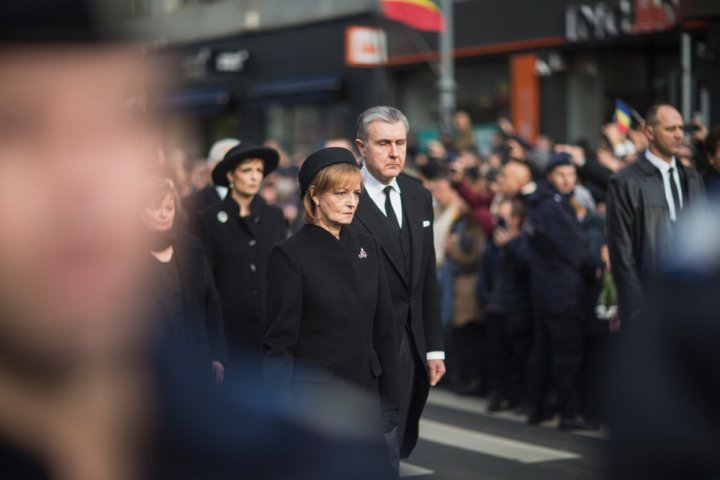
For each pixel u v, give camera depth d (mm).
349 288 6629
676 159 9805
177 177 18750
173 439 943
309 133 34594
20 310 786
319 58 33906
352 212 6703
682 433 1452
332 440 1098
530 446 10664
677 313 1496
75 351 827
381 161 7641
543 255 11477
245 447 1015
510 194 12297
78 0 774
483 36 27203
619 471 1510
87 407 863
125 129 798
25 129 776
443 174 13758
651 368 1502
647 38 22797
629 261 9609
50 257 782
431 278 7836
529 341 12266
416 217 7738
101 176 790
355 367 6598
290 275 6559
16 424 838
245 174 9453
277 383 1192
